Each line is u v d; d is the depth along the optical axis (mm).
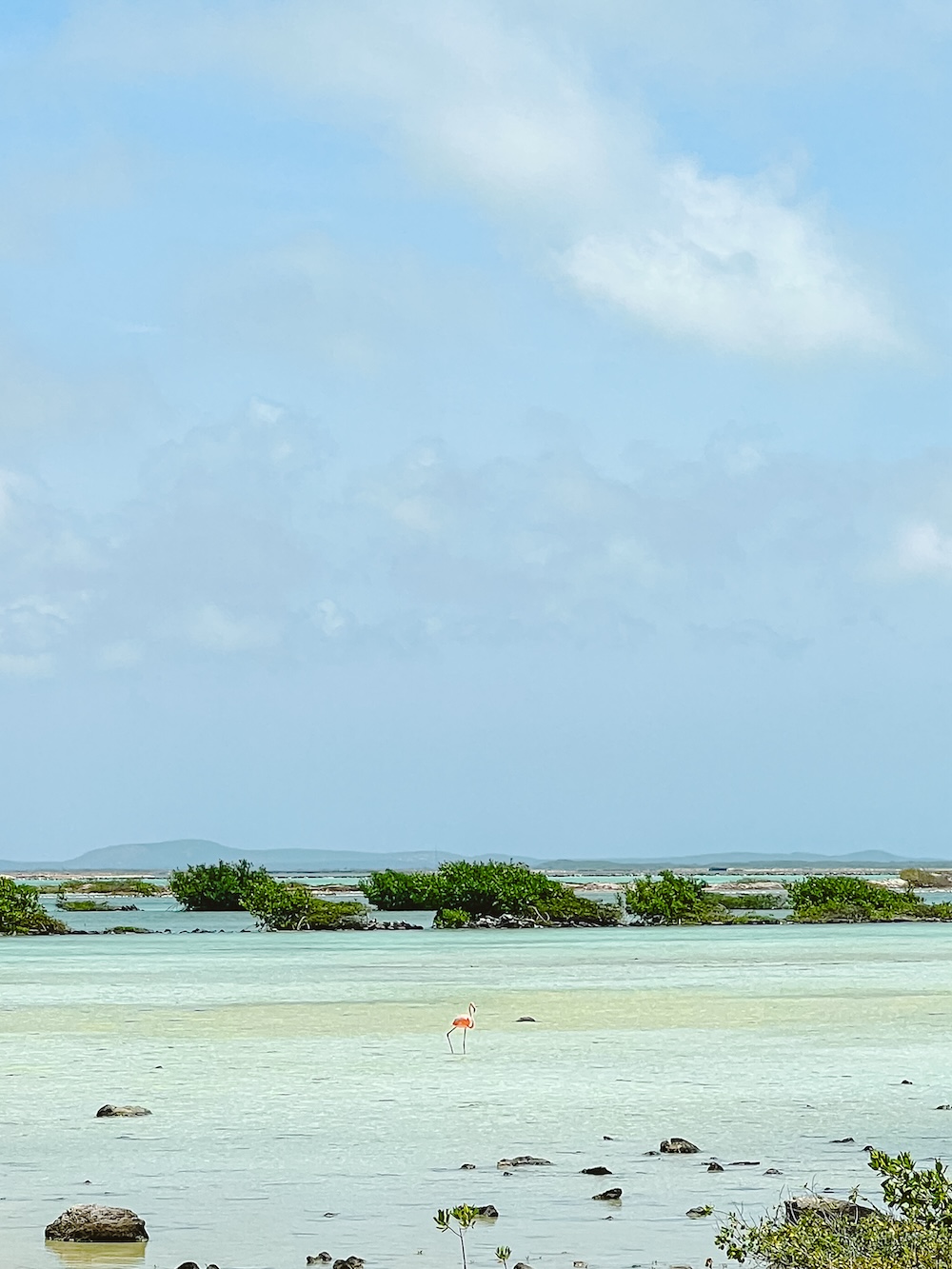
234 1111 27969
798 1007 48500
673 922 124938
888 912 131250
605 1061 35125
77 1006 50500
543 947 88312
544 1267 16812
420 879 141500
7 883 110375
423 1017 46156
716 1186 20938
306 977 64125
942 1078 31953
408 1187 21094
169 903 199000
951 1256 14242
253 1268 16766
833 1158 23016
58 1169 22531
